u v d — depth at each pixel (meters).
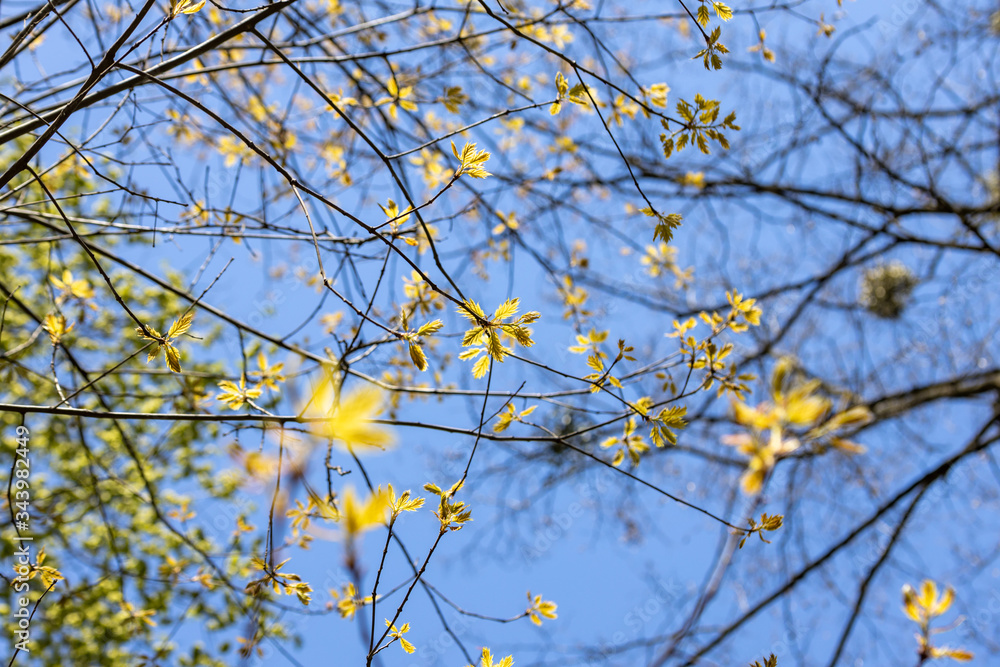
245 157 3.43
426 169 3.45
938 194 5.85
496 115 1.98
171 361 1.86
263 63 2.69
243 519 2.71
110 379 5.83
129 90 2.54
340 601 2.23
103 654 5.92
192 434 6.33
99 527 5.70
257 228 2.99
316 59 2.77
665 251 3.80
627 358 2.10
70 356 2.95
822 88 5.86
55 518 3.56
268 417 1.88
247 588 2.07
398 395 3.38
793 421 0.72
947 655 0.97
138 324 1.83
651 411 2.30
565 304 3.64
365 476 1.93
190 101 1.73
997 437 5.79
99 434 5.98
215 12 3.33
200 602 5.02
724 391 2.25
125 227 2.76
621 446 2.25
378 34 3.96
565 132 4.58
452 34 3.99
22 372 2.88
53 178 3.76
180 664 5.81
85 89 1.83
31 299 5.94
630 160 5.63
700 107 2.04
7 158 6.42
